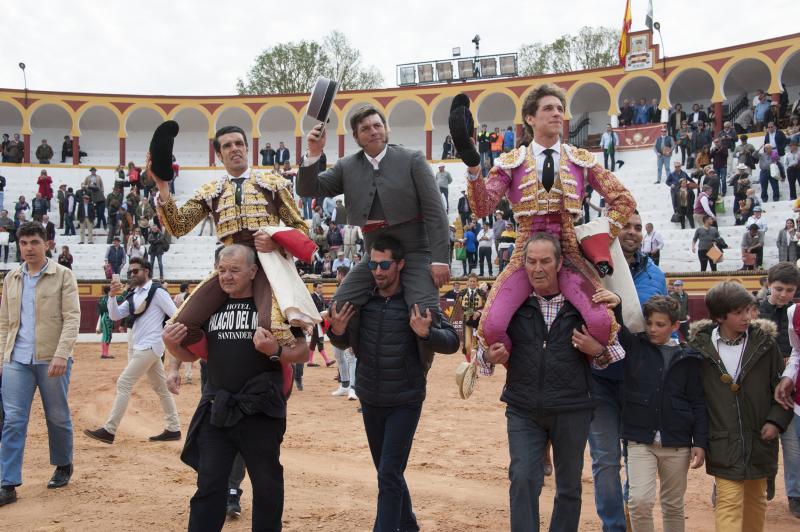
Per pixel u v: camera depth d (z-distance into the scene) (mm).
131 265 8070
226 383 4234
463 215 25281
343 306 4777
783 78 32281
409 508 5098
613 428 4754
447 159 31984
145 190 29125
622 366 4641
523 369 4176
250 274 4320
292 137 38812
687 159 26984
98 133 38156
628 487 4730
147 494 6293
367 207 4996
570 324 4176
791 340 5289
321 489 6535
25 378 6234
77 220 28812
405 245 4996
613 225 4395
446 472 7188
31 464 7371
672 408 4492
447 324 4879
